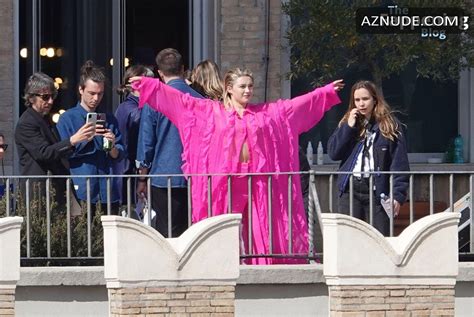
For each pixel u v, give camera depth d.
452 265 23.56
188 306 22.84
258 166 25.08
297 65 32.06
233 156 25.06
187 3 33.28
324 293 24.75
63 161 25.80
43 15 32.81
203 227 22.97
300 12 31.78
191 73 27.56
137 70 27.22
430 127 34.41
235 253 23.12
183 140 25.23
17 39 32.56
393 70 31.83
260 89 33.03
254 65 33.03
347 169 25.89
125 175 25.00
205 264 22.95
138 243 22.56
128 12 33.25
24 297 24.19
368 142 25.75
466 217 26.14
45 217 24.94
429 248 23.45
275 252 25.08
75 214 25.08
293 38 31.69
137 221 22.58
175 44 33.34
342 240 23.03
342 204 25.47
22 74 32.62
